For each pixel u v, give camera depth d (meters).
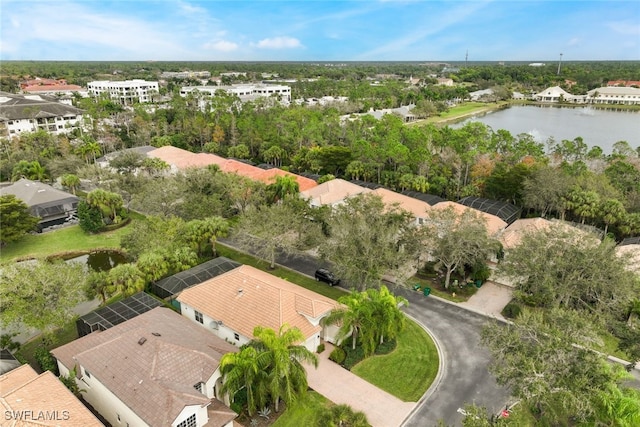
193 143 114.69
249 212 51.59
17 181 74.44
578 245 37.97
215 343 31.67
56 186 82.88
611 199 57.94
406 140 87.31
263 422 28.03
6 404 23.36
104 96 169.75
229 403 28.56
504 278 47.78
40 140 96.69
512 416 26.31
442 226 46.00
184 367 27.53
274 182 68.19
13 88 188.62
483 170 73.00
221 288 39.22
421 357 35.09
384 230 43.09
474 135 86.56
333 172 85.94
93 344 31.08
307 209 53.75
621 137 129.25
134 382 26.14
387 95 184.88
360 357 34.72
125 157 79.69
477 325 39.94
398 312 34.38
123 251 54.16
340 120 118.75
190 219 56.66
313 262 52.59
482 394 31.08
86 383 28.86
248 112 117.50
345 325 32.31
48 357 32.25
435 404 30.09
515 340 26.64
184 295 39.25
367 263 40.34
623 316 37.47
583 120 164.75
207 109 122.88
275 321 34.38
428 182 75.38
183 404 24.39
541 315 28.59
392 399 30.48
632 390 25.39
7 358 31.86
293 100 172.88
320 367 33.66
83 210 61.41
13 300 32.94
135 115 122.69
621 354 35.41
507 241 50.56
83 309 42.72
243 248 56.22
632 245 49.88
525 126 150.50
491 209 62.41
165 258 44.53
